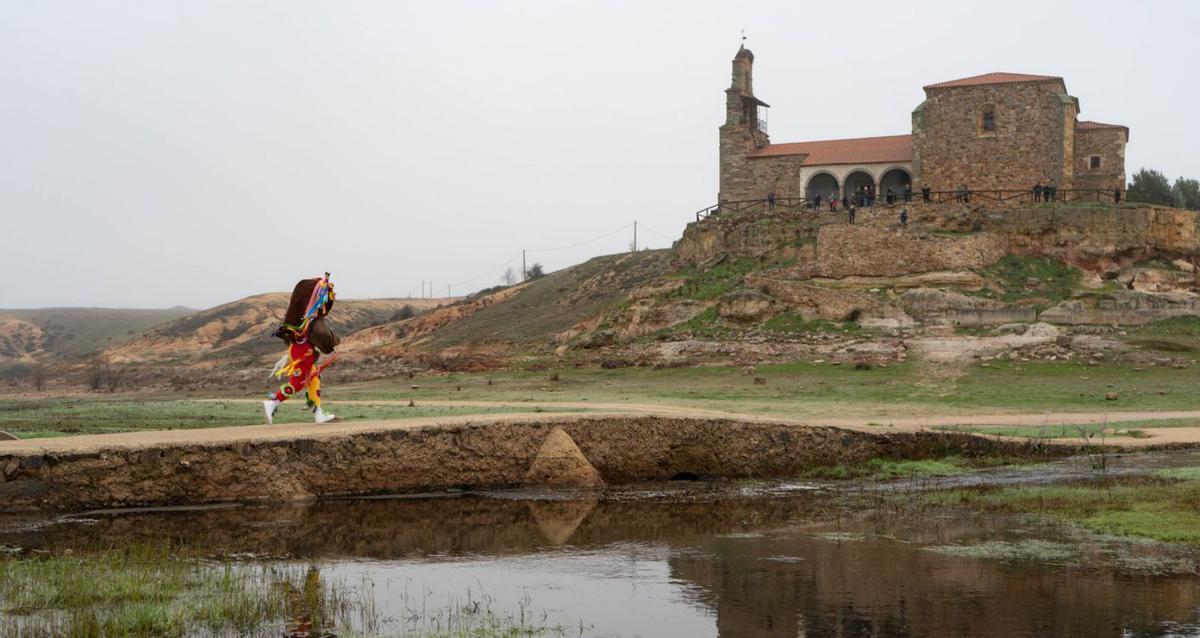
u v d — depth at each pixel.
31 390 122.31
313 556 18.11
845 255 68.62
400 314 135.38
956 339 59.78
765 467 29.45
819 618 13.84
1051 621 13.45
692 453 28.72
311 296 27.34
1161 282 64.06
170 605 14.48
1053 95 76.19
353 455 24.89
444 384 63.59
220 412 44.59
